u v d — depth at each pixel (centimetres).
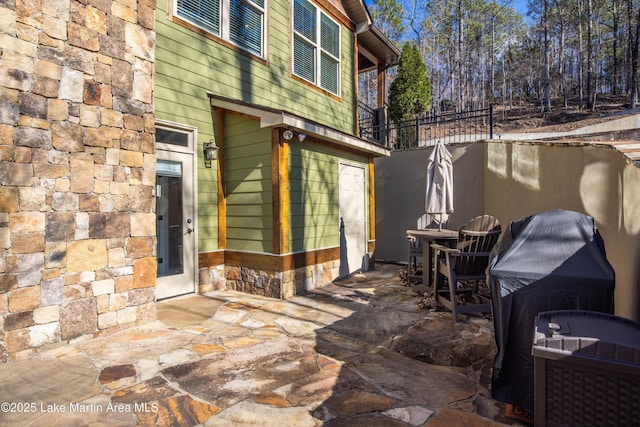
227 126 546
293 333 364
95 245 335
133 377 262
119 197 354
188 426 205
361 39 900
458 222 705
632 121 1399
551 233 230
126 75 360
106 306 343
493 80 3481
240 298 492
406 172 782
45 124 303
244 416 216
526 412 216
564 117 2658
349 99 848
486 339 336
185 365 283
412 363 301
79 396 234
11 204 284
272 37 634
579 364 158
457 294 464
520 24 3459
